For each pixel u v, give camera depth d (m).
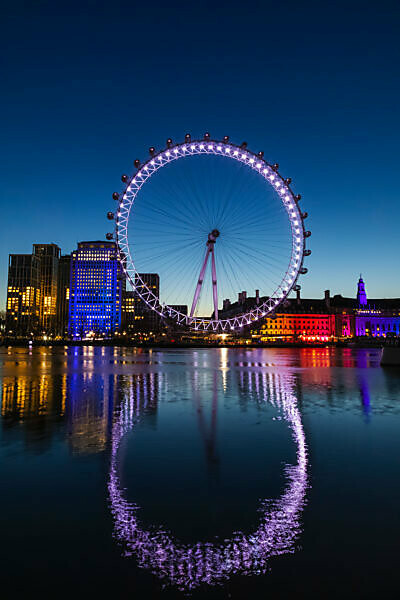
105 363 59.22
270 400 21.95
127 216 80.62
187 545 6.29
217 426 15.12
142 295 88.56
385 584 5.31
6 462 10.59
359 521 7.08
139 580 5.41
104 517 7.24
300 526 6.89
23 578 5.45
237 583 5.34
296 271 85.25
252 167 83.50
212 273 101.56
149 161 79.69
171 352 117.69
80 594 5.11
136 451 11.66
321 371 43.91
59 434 13.83
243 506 7.71
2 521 7.09
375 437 13.31
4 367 49.38
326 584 5.31
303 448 11.96
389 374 39.75
